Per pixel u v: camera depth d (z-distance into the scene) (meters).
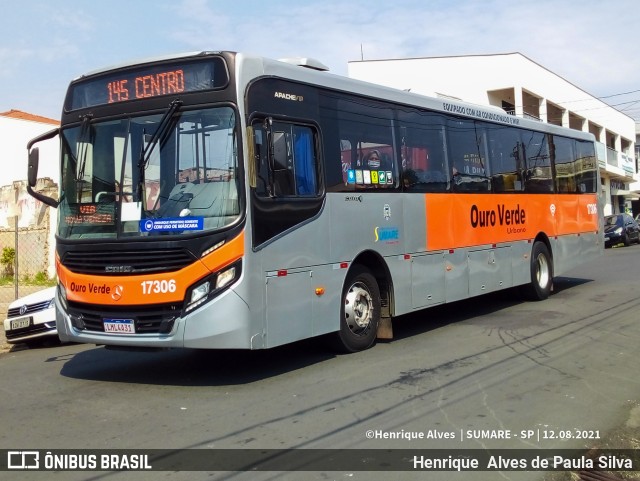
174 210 6.93
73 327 7.43
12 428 5.94
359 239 8.62
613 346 9.05
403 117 9.73
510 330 10.30
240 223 6.79
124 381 7.65
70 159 7.73
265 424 5.84
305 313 7.66
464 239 10.96
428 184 10.16
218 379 7.55
